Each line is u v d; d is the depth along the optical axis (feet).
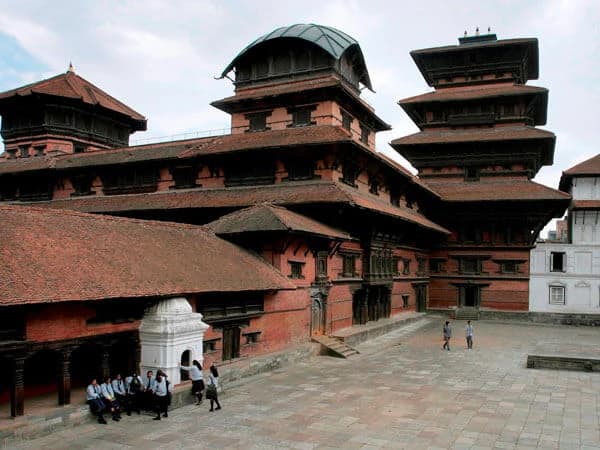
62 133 175.32
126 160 143.84
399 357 113.39
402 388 85.66
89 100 178.40
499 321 185.37
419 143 194.29
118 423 65.05
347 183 128.77
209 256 91.35
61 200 153.07
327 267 119.03
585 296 188.85
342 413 71.20
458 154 197.36
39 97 170.91
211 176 135.03
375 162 134.00
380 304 149.89
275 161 127.34
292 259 105.40
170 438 60.23
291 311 105.50
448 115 202.08
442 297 196.44
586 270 189.78
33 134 175.63
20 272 59.67
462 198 184.65
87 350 80.84
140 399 69.67
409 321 162.50
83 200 147.43
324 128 129.29
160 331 71.31
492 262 191.62
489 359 112.47
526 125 195.72
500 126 196.54
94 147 182.70
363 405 75.25
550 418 70.23
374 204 127.54
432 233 180.34
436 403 77.05
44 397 67.36
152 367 72.02
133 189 145.38
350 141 115.55
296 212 116.16
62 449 55.62
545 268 192.85
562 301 190.60
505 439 61.77
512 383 90.43
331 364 103.45
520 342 137.18
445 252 197.06
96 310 67.21
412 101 200.44
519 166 191.93
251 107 143.43
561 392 84.38
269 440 60.34
